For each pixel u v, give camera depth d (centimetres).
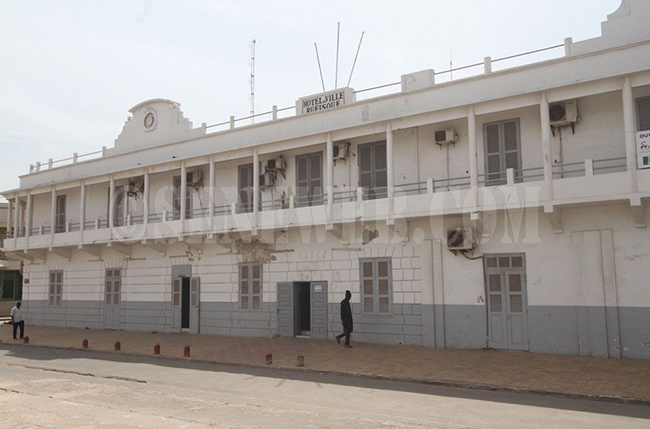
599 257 1455
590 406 981
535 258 1550
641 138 1349
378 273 1822
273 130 2072
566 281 1500
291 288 2020
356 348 1708
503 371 1292
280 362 1522
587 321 1459
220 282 2214
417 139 1805
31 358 1762
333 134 1862
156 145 2427
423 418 890
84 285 2705
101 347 1970
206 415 895
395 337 1767
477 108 1574
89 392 1130
